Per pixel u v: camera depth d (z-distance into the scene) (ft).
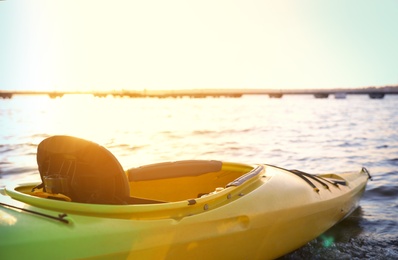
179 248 9.95
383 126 65.67
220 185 16.01
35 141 45.65
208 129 62.69
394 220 18.12
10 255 7.88
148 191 15.08
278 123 74.23
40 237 8.30
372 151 38.55
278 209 12.60
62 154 10.21
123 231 9.21
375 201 21.16
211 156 36.24
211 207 11.20
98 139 49.06
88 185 10.14
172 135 53.98
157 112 126.00
